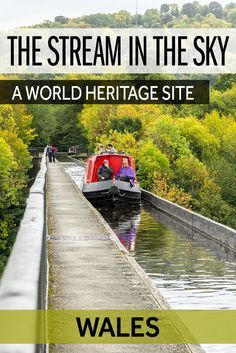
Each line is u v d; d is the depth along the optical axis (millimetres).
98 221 21500
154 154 60656
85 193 35438
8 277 3172
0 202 74812
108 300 10289
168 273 15555
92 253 15055
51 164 77000
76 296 10562
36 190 14477
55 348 7742
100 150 38438
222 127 92812
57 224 20688
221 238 19922
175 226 25922
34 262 3705
